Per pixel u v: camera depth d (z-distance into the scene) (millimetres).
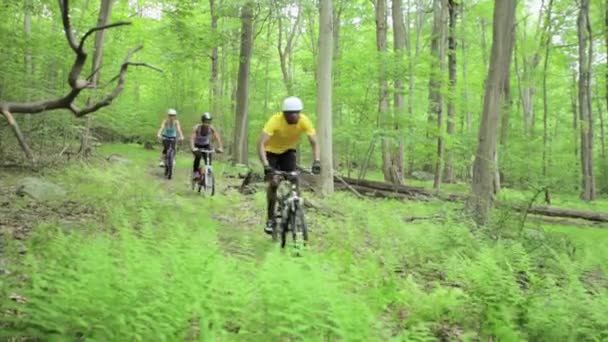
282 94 31594
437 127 19234
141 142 34531
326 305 3691
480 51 35844
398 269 6848
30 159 3211
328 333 3676
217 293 3900
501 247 6883
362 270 5840
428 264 6824
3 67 14516
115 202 9727
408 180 28734
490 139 10883
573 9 27594
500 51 10914
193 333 3693
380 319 4504
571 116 41406
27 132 15430
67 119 16391
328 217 11109
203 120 13922
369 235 9156
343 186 17906
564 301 4449
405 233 8617
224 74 33375
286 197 7828
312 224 9984
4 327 3047
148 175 16953
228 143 31969
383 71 18172
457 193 18047
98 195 10688
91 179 13062
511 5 10922
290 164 8062
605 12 26359
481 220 10234
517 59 34219
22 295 3887
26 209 8883
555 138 36188
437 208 13547
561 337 4172
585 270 6961
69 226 7504
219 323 3445
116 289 3400
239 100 23094
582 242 9523
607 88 27609
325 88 14844
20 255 5359
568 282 5895
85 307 3090
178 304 3508
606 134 41969
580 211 15094
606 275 7062
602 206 21094
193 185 13938
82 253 4180
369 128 18609
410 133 18312
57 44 16484
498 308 4375
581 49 26250
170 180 16125
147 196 10758
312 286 3717
